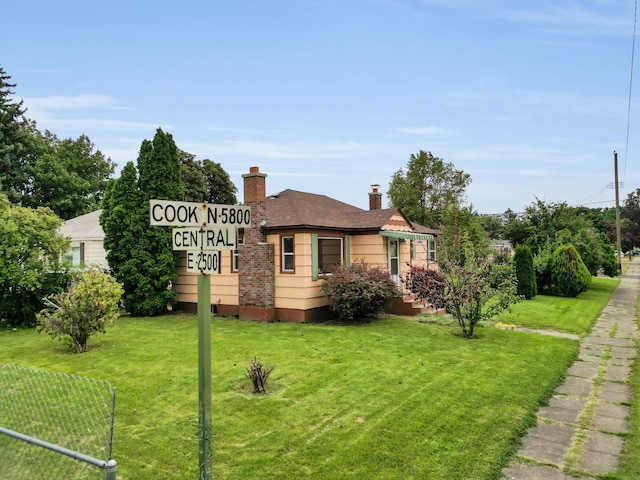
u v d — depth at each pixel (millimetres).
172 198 18781
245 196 16922
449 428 6773
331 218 18453
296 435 6488
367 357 10961
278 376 9344
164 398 8039
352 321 16328
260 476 5336
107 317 12297
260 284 16562
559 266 26000
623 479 5430
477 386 8766
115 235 18516
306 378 9195
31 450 5766
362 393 8305
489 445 6250
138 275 18109
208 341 4676
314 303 16531
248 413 7324
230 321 16750
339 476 5344
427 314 17766
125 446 6094
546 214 33062
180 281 19641
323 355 11156
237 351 11633
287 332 14328
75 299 11867
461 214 33156
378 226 18016
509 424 6996
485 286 13453
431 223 45281
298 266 16266
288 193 19891
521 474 5559
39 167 38344
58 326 11594
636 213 51562
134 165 18719
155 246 18625
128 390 8484
